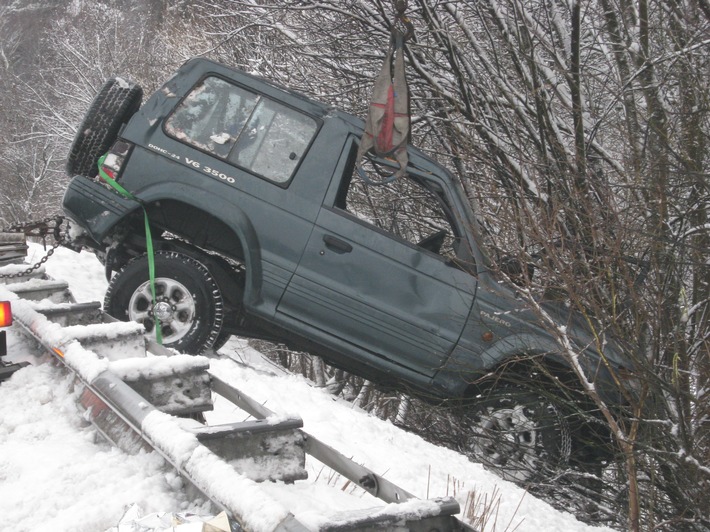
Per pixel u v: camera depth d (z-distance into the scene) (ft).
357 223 21.89
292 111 22.30
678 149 22.97
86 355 12.77
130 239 23.17
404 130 21.54
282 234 21.77
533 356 20.30
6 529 8.93
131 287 21.91
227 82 22.41
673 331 19.75
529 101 29.01
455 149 28.48
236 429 10.71
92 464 10.49
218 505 8.54
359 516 8.35
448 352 21.62
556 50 29.09
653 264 20.20
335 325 21.86
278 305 21.89
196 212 22.91
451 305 21.57
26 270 22.15
